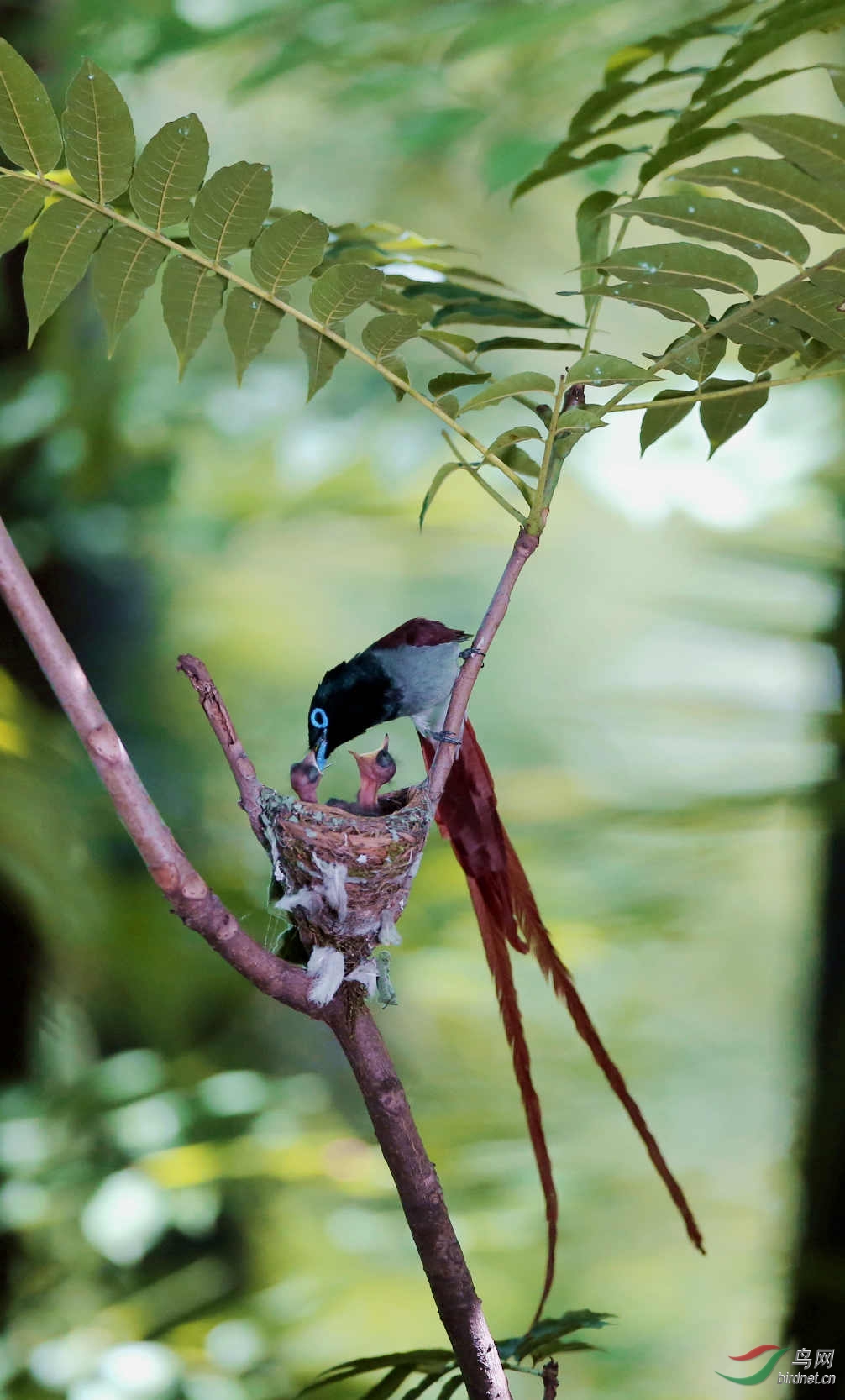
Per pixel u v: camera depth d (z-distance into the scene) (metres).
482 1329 3.81
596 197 4.80
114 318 4.01
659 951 15.66
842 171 3.31
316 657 21.69
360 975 3.89
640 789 9.96
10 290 10.84
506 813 11.12
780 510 9.95
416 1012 16.53
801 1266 8.22
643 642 17.03
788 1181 9.08
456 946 12.10
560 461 4.12
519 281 16.92
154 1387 8.59
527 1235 11.62
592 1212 15.80
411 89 9.79
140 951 12.44
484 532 14.09
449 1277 3.79
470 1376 3.80
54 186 3.77
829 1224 8.21
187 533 12.23
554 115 10.02
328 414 12.12
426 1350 4.57
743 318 3.81
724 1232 15.99
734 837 11.66
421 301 4.38
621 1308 15.34
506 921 4.76
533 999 16.67
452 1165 11.71
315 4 9.61
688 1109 17.23
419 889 12.09
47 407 11.27
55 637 3.46
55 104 9.88
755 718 9.18
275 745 18.36
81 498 11.66
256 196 3.80
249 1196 13.14
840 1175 8.23
